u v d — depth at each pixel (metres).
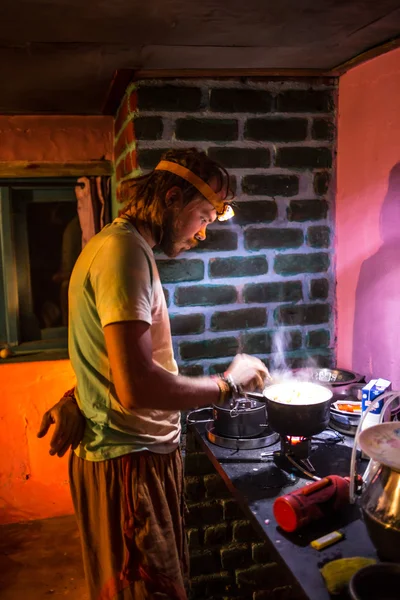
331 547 1.04
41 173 2.30
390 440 1.04
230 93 1.81
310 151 1.90
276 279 1.93
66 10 1.21
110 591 1.24
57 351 2.47
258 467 1.38
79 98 2.03
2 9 1.19
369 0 1.20
